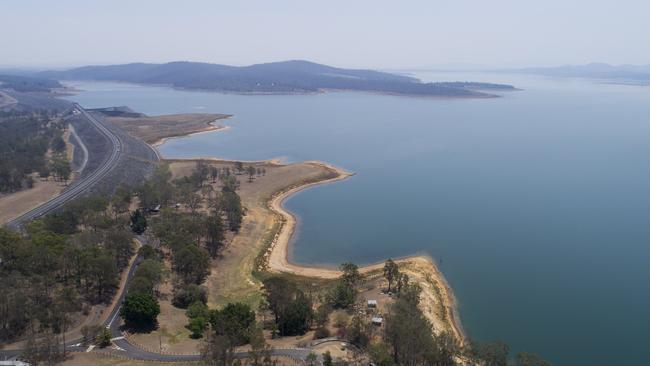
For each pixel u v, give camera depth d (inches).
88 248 7219.5
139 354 5339.6
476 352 5231.3
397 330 5246.1
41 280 6294.3
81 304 6328.7
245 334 5698.8
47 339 5108.3
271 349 5251.0
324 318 6274.6
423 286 7524.6
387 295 7121.1
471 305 7411.4
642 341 6540.4
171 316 6368.1
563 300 7549.2
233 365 4889.3
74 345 5516.7
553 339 6565.0
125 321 6053.2
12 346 5339.6
